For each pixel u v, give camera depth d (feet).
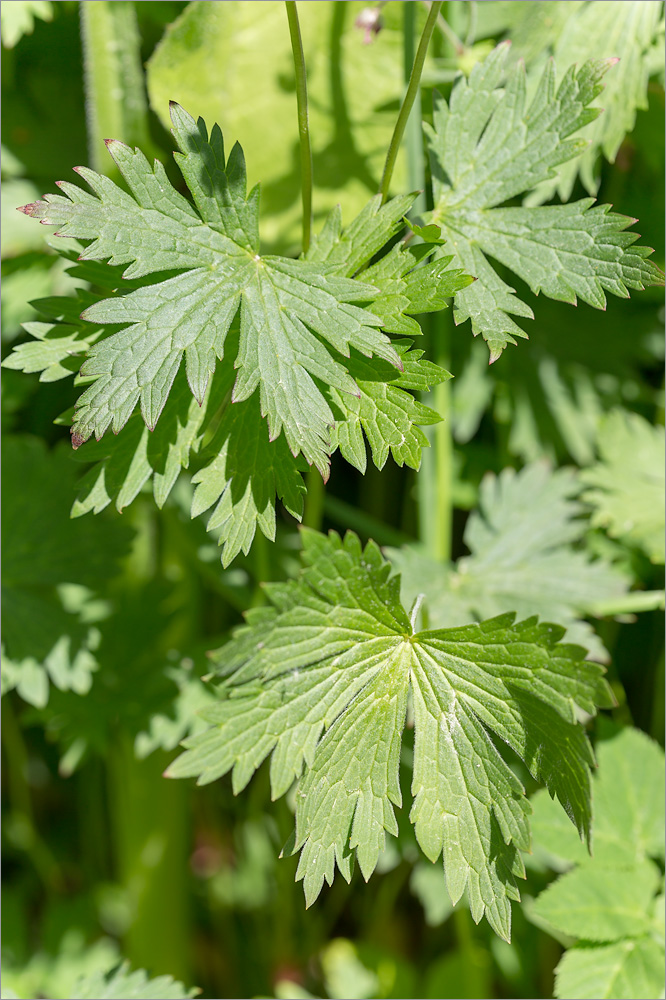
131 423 2.16
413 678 2.15
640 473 2.57
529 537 2.52
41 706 2.48
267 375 2.06
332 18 2.49
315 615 2.18
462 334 2.75
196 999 2.95
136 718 2.54
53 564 2.53
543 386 2.75
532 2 2.38
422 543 2.55
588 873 2.31
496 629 2.14
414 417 2.09
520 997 2.64
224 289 2.09
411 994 2.70
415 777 2.12
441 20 2.43
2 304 2.65
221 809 3.02
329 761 2.12
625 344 2.84
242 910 3.02
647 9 2.34
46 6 2.56
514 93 2.20
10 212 2.65
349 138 2.53
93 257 2.06
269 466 2.11
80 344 2.20
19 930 3.09
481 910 2.10
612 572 2.48
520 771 2.46
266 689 2.19
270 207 2.56
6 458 2.56
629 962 2.27
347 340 2.07
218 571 2.60
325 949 2.86
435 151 2.21
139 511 2.70
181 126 2.09
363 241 2.14
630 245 2.14
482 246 2.17
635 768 2.38
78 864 3.27
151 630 2.63
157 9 2.62
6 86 2.72
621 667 2.72
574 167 2.37
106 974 2.34
